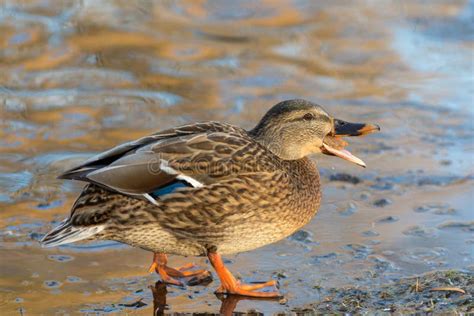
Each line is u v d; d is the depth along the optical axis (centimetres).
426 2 1888
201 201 922
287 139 1008
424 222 1108
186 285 966
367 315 870
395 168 1275
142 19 1780
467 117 1442
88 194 920
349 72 1599
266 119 1018
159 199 914
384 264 997
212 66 1597
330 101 1484
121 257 1034
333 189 1215
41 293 940
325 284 952
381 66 1628
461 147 1346
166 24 1766
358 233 1082
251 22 1795
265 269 997
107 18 1775
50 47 1636
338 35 1745
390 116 1445
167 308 911
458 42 1727
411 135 1387
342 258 1016
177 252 961
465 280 924
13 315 889
